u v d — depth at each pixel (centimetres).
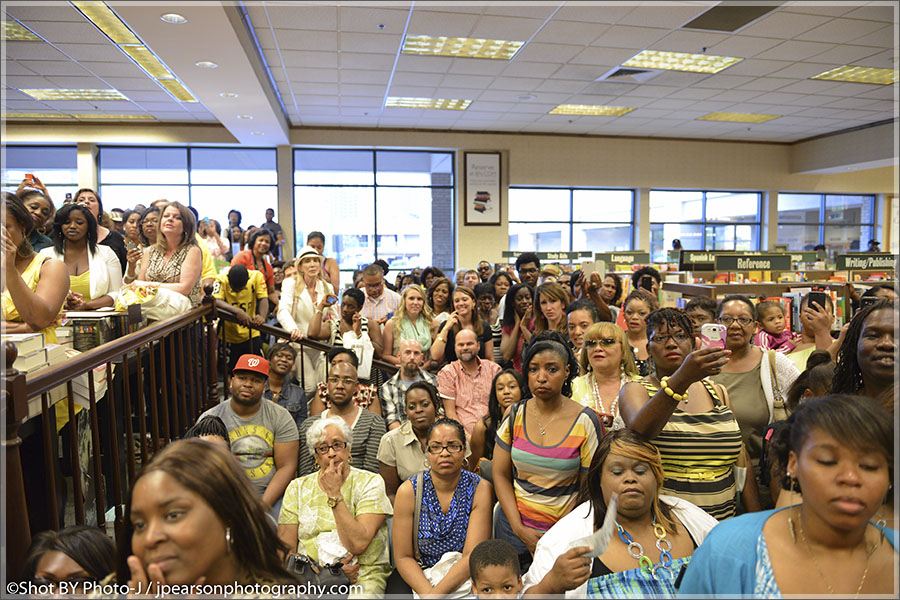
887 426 88
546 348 205
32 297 206
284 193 1174
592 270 434
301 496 218
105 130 1084
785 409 202
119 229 573
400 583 210
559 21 611
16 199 201
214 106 809
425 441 291
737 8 571
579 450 200
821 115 1101
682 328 184
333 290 432
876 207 1478
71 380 200
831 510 88
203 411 354
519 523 203
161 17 462
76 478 204
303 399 368
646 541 149
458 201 1245
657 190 1376
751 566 95
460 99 969
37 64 724
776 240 1436
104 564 139
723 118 1133
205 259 436
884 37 651
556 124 1175
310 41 661
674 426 174
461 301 411
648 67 786
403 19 599
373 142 1188
